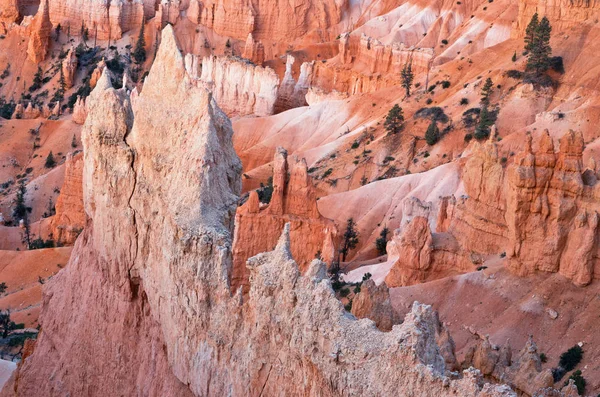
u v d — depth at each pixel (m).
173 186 80.44
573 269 135.25
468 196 160.75
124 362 85.94
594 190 135.50
